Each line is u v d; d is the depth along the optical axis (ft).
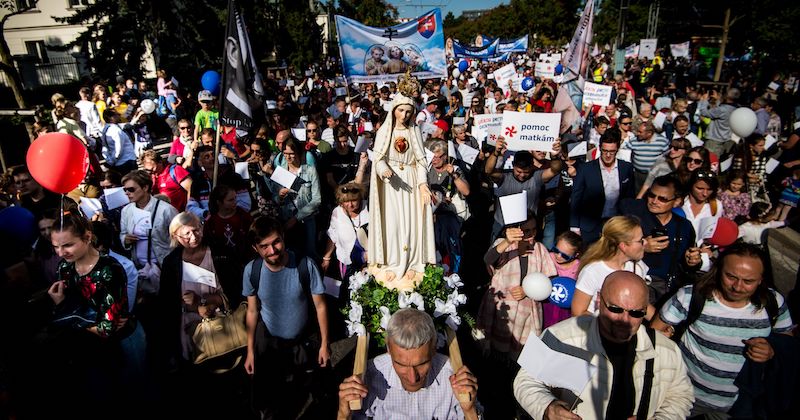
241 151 25.18
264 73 80.59
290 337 12.81
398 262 14.03
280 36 94.79
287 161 19.79
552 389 9.37
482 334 15.25
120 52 68.03
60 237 10.34
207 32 71.87
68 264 11.14
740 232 19.89
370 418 9.47
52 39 96.32
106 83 63.41
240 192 19.58
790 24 64.44
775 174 27.91
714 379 10.69
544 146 21.02
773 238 22.27
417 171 13.67
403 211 13.71
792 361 10.25
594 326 9.09
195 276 13.05
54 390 12.41
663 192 13.79
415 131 13.58
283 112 28.53
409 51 32.58
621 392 8.77
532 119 20.80
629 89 45.57
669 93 50.88
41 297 14.44
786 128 40.57
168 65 67.77
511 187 19.11
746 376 10.53
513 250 14.48
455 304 12.91
